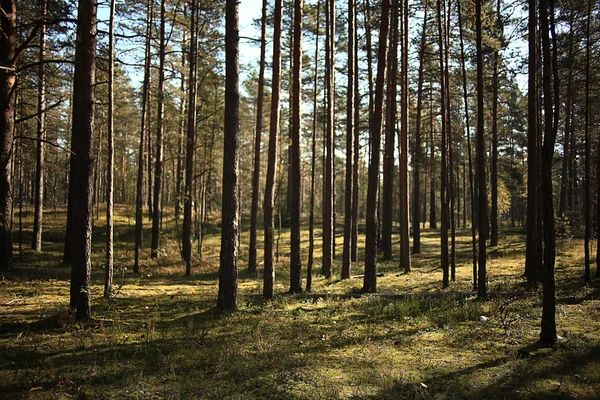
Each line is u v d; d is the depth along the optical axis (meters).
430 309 9.38
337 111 26.41
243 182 42.16
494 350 6.39
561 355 5.96
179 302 10.79
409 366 5.79
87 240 8.45
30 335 7.39
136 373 5.54
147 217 36.78
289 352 6.31
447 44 13.98
